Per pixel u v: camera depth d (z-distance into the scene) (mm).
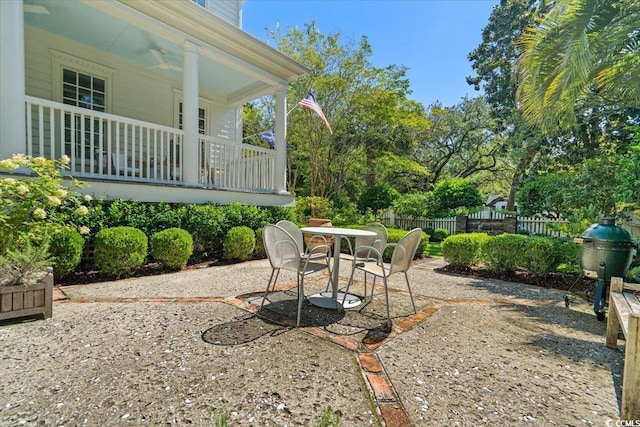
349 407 1672
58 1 4738
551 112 4914
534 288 4547
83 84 6402
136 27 5520
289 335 2582
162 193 5191
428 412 1657
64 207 4051
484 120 17344
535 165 11031
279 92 7266
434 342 2545
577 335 2791
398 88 13359
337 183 14656
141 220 4801
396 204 13781
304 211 10805
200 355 2180
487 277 5277
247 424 1516
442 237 11797
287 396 1749
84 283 4020
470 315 3244
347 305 3404
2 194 3057
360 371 2043
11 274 2689
